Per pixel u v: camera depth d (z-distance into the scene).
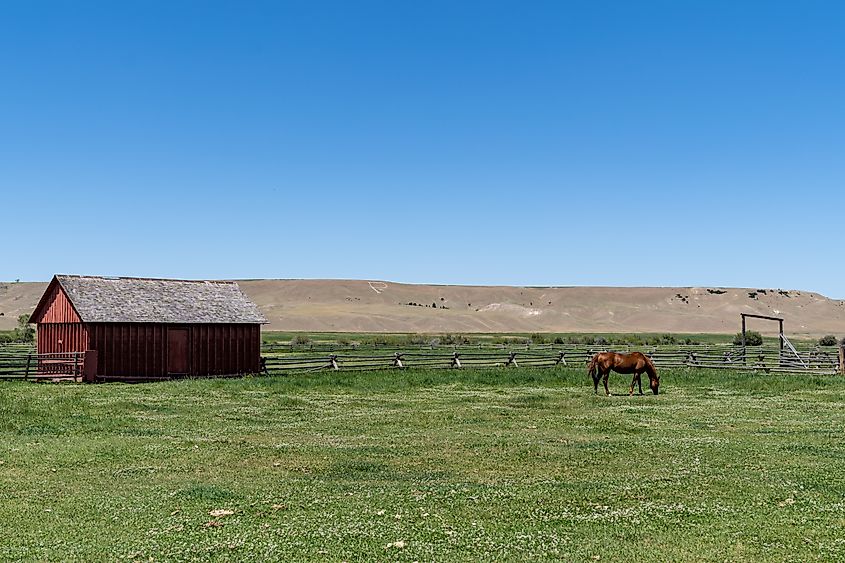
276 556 10.02
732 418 24.25
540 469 15.86
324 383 35.47
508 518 11.86
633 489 13.86
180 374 43.00
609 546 10.47
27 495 13.26
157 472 15.33
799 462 16.53
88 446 18.20
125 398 29.30
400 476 15.09
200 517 11.82
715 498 13.21
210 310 45.25
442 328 199.88
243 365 45.53
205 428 21.67
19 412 24.23
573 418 24.16
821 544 10.56
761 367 44.38
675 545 10.54
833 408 27.02
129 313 41.72
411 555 10.08
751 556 10.08
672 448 18.34
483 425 22.56
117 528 11.23
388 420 23.55
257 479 14.73
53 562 9.73
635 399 29.86
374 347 69.19
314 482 14.45
